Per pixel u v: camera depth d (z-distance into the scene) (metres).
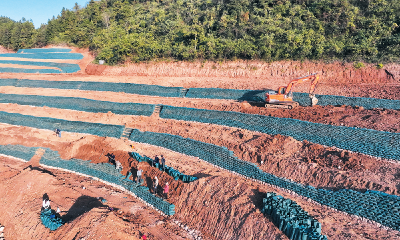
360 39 32.34
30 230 17.64
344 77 30.31
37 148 29.45
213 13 45.09
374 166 17.34
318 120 23.31
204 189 18.08
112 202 19.89
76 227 16.20
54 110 37.22
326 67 31.64
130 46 44.50
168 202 18.53
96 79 43.91
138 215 18.23
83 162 25.39
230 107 28.84
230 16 42.97
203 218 16.88
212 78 37.38
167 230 16.73
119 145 26.11
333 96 26.58
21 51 63.66
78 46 62.06
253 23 40.19
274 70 34.44
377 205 14.31
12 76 48.91
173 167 21.84
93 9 69.56
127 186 21.45
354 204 14.98
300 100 27.48
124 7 60.19
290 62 33.97
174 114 30.48
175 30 45.69
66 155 27.31
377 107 24.11
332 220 14.52
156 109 32.44
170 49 42.41
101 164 24.03
